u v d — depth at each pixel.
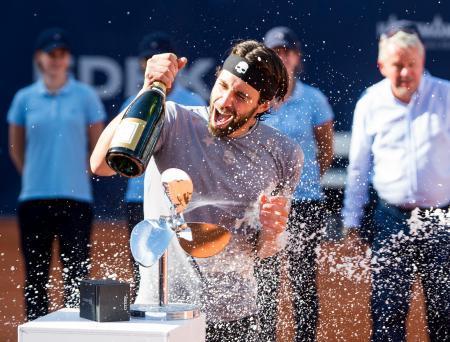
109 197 11.67
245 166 3.54
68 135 7.46
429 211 5.89
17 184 12.99
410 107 5.95
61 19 12.41
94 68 12.38
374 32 11.94
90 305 2.79
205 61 11.96
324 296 6.66
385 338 5.59
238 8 11.98
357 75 11.80
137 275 4.90
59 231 7.12
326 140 6.55
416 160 5.93
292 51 6.43
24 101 7.54
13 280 8.96
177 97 7.13
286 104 6.35
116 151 2.84
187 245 3.12
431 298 5.61
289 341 5.46
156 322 2.77
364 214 6.18
